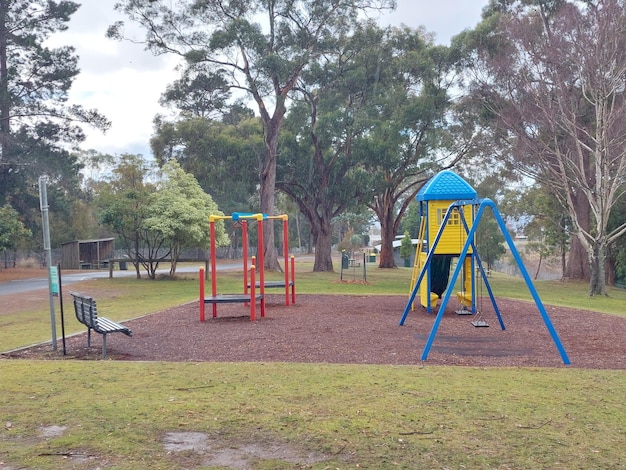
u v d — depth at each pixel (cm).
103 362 730
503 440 435
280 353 835
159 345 912
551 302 1914
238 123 3812
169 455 408
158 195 2712
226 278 2823
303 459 400
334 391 571
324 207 3650
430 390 577
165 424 470
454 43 3206
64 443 429
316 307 1491
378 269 4519
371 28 3250
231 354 830
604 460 399
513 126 2622
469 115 3133
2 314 1430
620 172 2425
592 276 2553
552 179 2920
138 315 1321
